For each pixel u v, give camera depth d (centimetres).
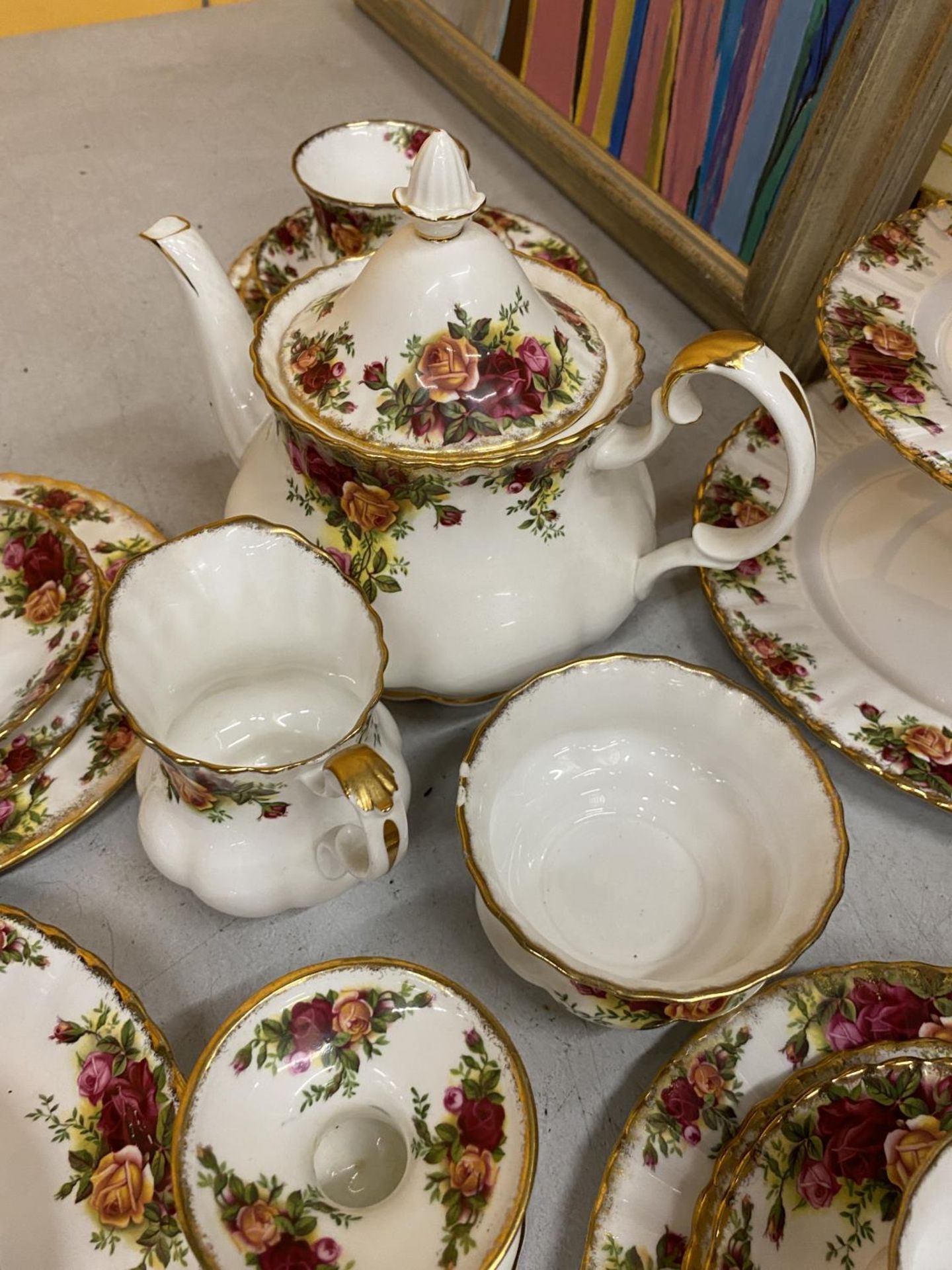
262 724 48
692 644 63
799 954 39
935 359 52
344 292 48
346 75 109
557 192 95
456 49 101
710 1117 41
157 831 44
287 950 48
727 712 49
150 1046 41
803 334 73
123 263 86
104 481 68
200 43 113
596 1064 46
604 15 79
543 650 51
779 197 70
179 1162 35
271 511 51
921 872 53
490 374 44
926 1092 39
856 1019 44
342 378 45
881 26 57
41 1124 40
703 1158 40
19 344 78
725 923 46
